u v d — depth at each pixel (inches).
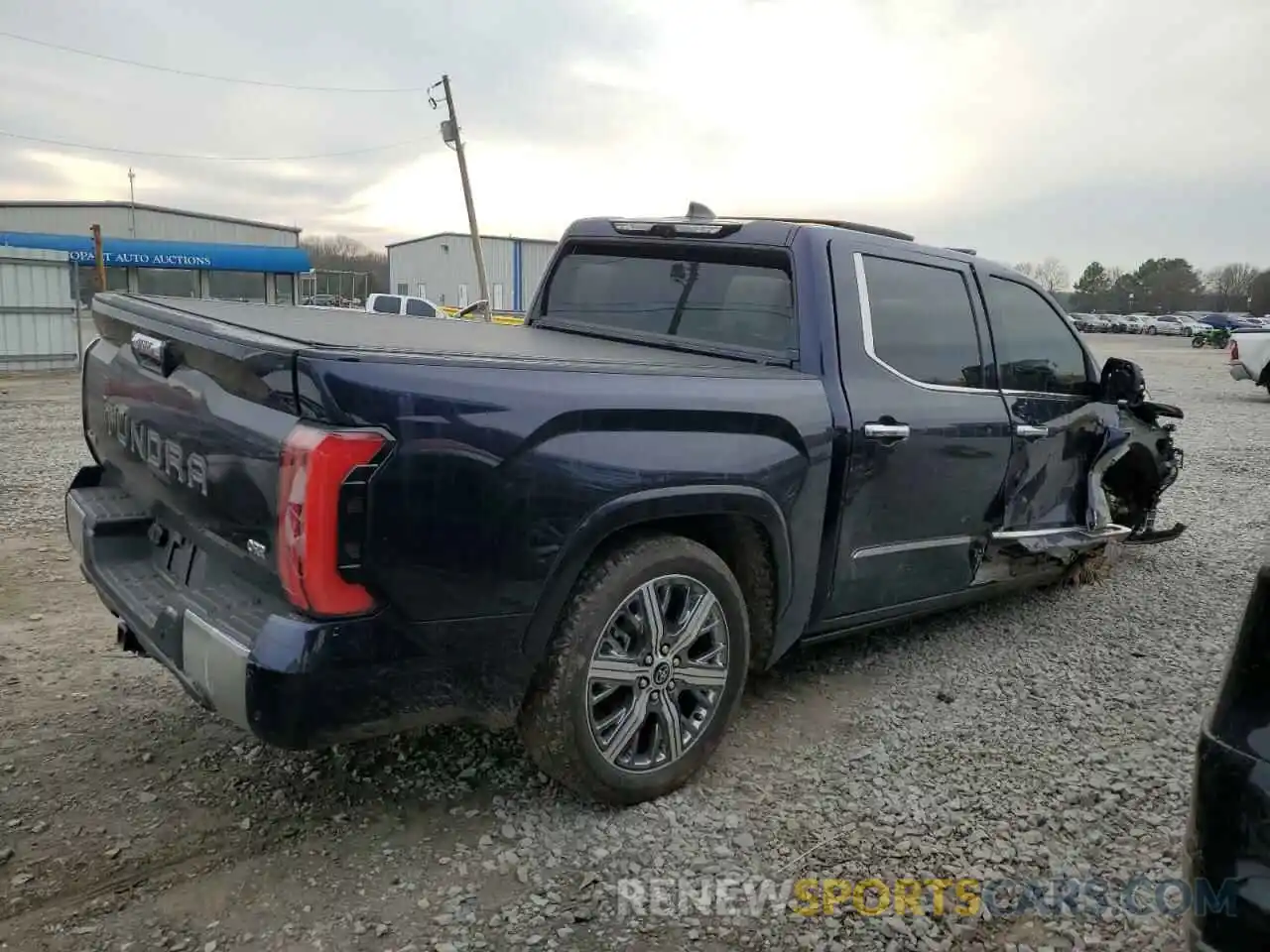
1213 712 76.9
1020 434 177.6
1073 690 168.2
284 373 95.2
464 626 104.2
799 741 146.3
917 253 165.2
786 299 150.0
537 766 121.6
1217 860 73.5
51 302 853.8
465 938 99.9
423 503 98.3
